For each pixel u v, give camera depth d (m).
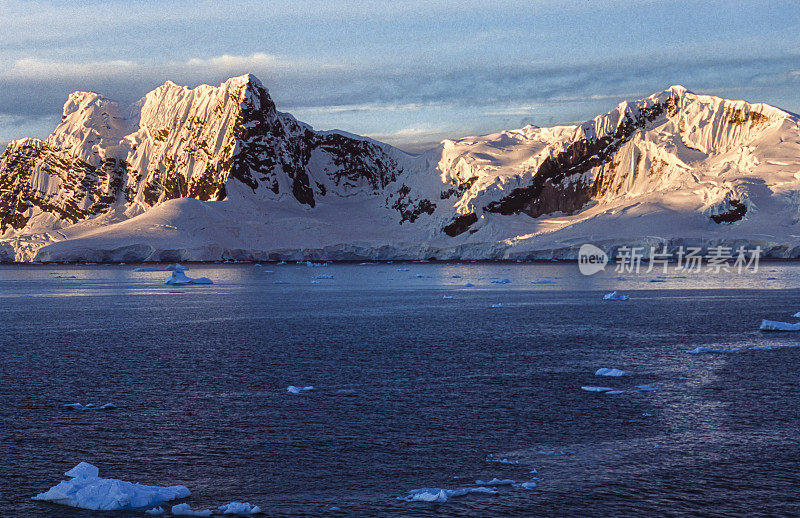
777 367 53.62
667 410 40.47
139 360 58.47
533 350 63.38
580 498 27.81
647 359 57.88
